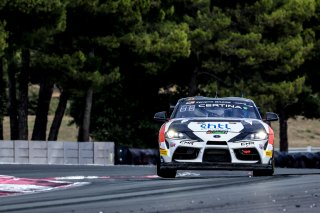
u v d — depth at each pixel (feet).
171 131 147.84
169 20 461.78
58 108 442.50
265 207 85.81
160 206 88.43
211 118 150.10
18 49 376.48
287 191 108.88
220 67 466.29
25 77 410.93
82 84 402.52
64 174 184.24
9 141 345.10
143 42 421.59
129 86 487.61
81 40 407.44
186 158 146.30
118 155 364.99
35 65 399.85
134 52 428.97
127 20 412.77
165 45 427.33
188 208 85.51
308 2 481.87
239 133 145.69
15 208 90.63
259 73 482.28
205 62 467.93
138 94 495.41
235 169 145.79
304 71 519.19
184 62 481.05
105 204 92.89
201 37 458.91
